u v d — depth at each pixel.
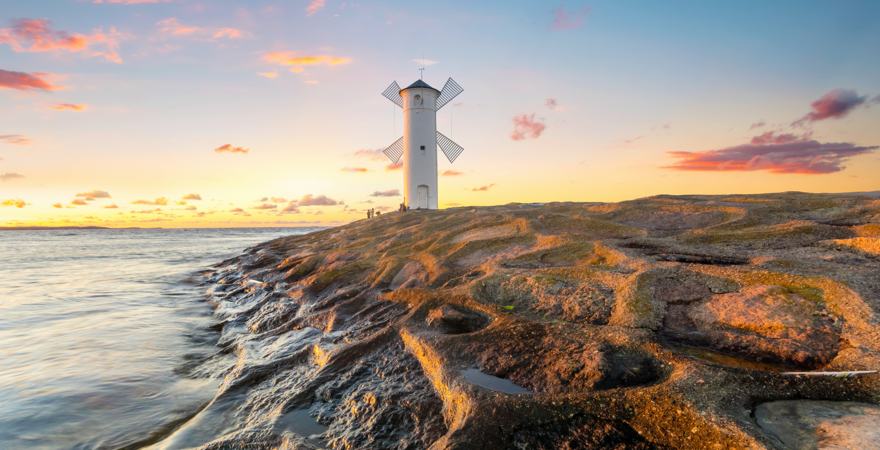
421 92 41.47
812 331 5.54
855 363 4.59
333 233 33.44
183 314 16.09
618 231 12.80
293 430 5.49
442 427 4.95
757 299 6.50
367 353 7.02
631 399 4.29
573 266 9.05
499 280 9.07
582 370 5.18
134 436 6.38
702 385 4.23
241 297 17.77
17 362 10.15
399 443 4.93
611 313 7.03
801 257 8.34
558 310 7.59
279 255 28.48
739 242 10.23
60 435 6.47
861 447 3.15
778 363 5.16
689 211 13.80
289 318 12.30
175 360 10.12
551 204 21.56
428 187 41.75
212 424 6.14
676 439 3.78
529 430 4.24
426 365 6.23
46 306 18.08
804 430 3.53
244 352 9.70
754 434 3.41
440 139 50.41
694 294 7.12
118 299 19.91
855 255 8.12
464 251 12.75
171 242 99.00
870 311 5.44
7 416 7.07
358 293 12.07
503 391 5.23
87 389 8.23
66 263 41.09
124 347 11.36
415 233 18.33
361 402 5.81
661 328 6.30
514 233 13.65
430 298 8.68
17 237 166.12
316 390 6.34
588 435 4.09
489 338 6.35
